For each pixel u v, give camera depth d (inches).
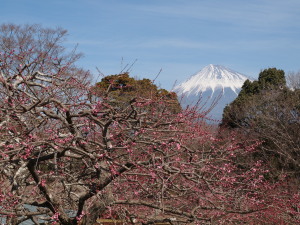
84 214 290.5
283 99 1007.0
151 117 318.3
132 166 291.6
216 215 369.1
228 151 369.7
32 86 312.0
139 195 360.5
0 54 305.0
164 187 296.5
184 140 341.4
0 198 268.2
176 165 345.4
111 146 290.8
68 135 290.4
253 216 434.9
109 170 283.3
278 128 912.9
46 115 286.4
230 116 1064.8
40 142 265.6
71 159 359.3
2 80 278.5
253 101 1042.1
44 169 374.0
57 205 304.3
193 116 329.7
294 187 664.4
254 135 903.7
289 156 772.0
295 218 486.0
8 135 282.4
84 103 294.4
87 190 297.9
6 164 285.9
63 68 335.3
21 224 401.4
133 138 284.7
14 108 277.4
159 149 294.7
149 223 343.9
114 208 344.8
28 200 305.1
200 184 327.3
